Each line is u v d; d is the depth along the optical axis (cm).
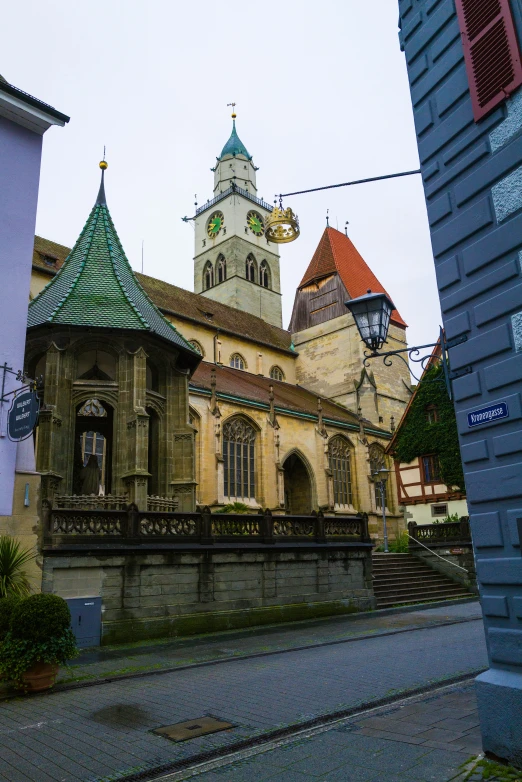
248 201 7912
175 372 2477
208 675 1183
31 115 1691
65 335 2239
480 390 700
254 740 768
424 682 1059
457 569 2905
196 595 1789
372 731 781
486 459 683
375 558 2969
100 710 936
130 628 1623
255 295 7612
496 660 653
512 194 680
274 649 1473
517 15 698
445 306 755
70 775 673
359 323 1162
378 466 5209
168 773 673
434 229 782
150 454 2386
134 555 1675
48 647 1065
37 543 1529
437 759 656
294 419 4409
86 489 2216
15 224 1644
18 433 1455
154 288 5153
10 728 857
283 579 2031
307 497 4484
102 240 2692
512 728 614
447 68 784
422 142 816
